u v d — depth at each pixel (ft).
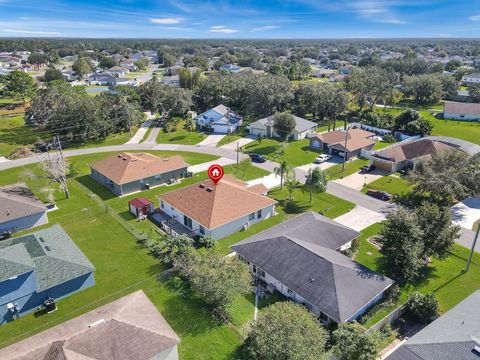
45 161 181.37
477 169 165.27
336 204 174.29
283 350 77.66
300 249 115.14
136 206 157.99
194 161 232.53
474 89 430.20
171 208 157.48
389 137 278.26
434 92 419.33
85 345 77.25
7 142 264.11
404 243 112.27
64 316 102.06
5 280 94.17
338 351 81.76
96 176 202.39
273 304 98.32
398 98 449.48
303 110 346.54
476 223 157.07
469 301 98.99
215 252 120.67
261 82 340.59
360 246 138.82
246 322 100.32
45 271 106.42
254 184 195.00
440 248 118.73
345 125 307.17
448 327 87.51
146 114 354.33
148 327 84.99
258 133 294.25
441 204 173.78
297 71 612.29
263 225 154.71
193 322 99.91
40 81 539.70
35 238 120.26
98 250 134.10
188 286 114.52
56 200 175.32
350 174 213.05
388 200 178.81
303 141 277.44
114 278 118.62
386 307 104.94
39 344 80.07
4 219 142.20
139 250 134.41
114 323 82.79
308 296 101.19
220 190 152.66
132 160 192.13
